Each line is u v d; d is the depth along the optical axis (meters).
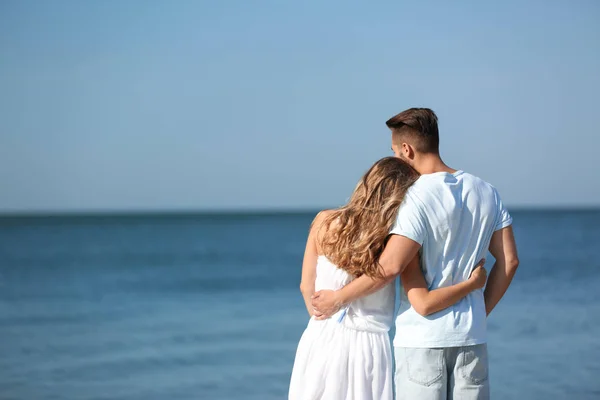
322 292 3.11
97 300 16.58
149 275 22.64
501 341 9.84
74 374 8.56
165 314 14.02
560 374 7.91
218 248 35.75
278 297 16.70
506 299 14.51
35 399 7.37
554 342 9.73
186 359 9.41
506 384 7.52
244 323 12.57
